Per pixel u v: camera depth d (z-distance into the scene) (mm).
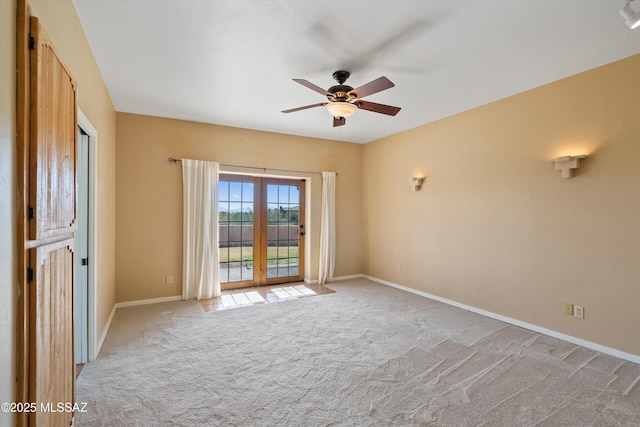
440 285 4484
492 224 3805
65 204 1584
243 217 5184
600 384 2324
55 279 1449
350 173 5996
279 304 4293
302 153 5469
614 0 1973
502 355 2789
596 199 2908
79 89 2197
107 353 2785
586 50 2602
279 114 4230
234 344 2996
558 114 3178
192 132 4555
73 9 2008
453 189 4301
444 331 3348
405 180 5113
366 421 1908
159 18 2170
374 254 5816
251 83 3248
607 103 2832
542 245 3312
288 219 5594
